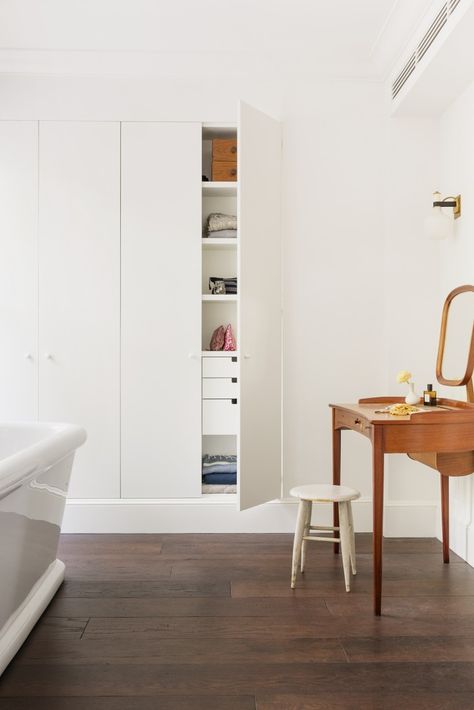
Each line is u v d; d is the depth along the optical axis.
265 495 3.61
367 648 2.20
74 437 2.71
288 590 2.76
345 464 3.73
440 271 3.70
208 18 3.27
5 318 3.70
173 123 3.73
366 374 3.75
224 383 3.74
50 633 2.31
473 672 2.04
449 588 2.79
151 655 2.14
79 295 3.71
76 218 3.71
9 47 3.58
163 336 3.72
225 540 3.55
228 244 3.79
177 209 3.72
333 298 3.75
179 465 3.72
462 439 2.63
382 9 3.17
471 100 3.23
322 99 3.75
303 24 3.32
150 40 3.51
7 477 1.92
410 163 3.73
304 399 3.75
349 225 3.75
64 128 3.71
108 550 3.35
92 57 3.65
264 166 3.61
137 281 3.71
